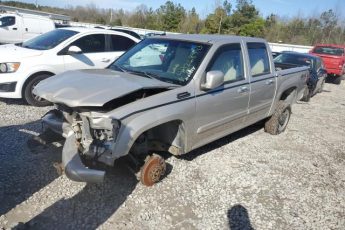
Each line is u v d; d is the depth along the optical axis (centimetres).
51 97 370
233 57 509
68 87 378
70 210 364
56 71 723
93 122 358
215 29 5403
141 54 504
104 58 799
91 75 416
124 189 412
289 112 707
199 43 479
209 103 456
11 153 476
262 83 573
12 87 679
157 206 387
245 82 528
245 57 535
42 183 408
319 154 612
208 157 531
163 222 361
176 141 439
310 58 1196
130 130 359
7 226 329
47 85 399
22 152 482
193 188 432
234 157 545
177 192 419
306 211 413
